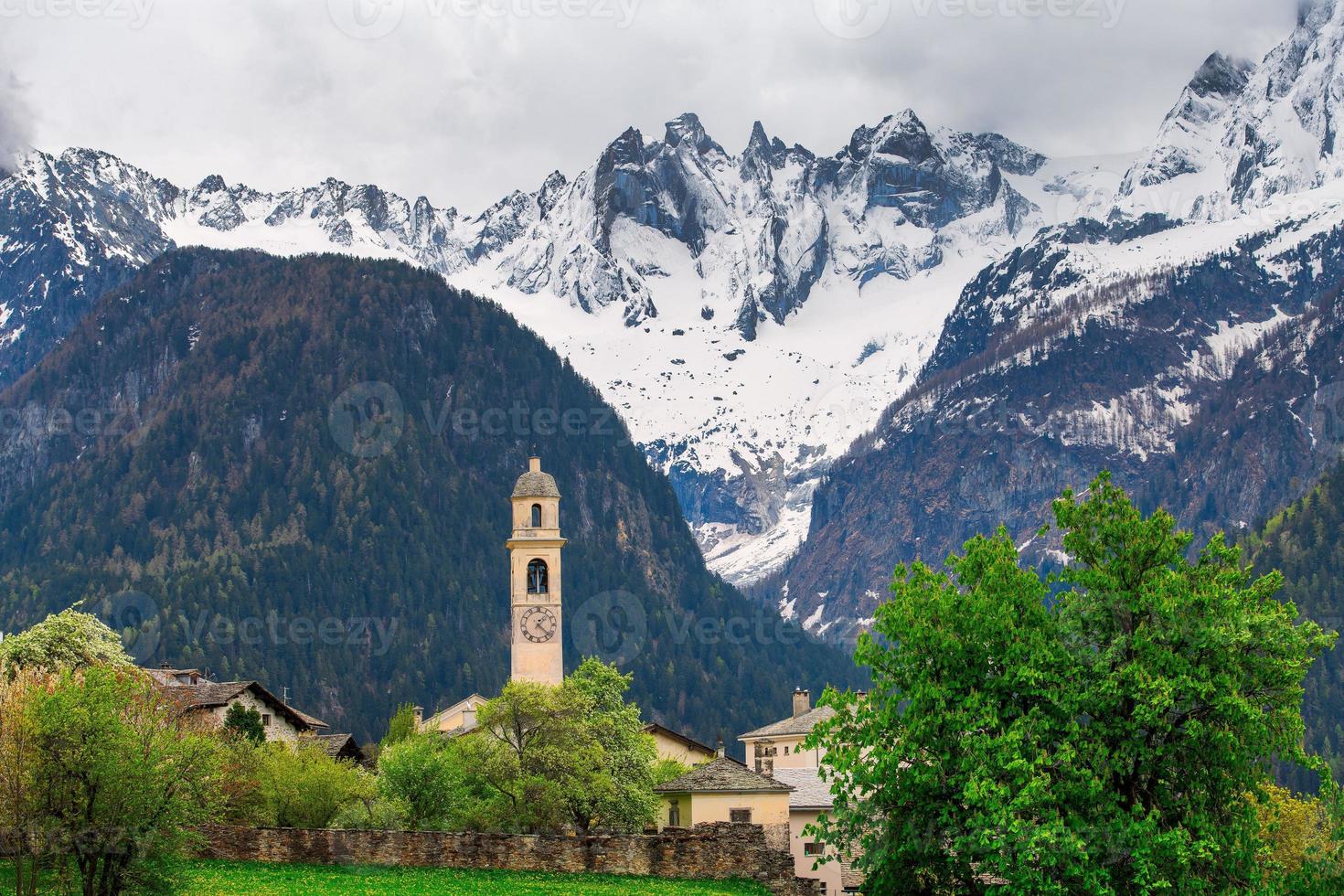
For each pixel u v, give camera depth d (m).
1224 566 77.31
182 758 80.50
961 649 74.94
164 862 79.88
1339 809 76.75
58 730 76.19
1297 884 77.88
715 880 93.94
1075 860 70.06
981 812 71.19
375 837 96.75
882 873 76.06
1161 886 69.12
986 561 78.88
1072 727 72.62
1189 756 73.75
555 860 96.00
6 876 79.88
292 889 87.06
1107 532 77.69
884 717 75.94
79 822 75.94
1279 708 74.06
